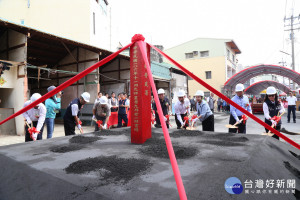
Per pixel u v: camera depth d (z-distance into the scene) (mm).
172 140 2098
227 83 17188
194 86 22328
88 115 9297
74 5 12820
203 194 892
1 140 5703
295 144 1651
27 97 6523
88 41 12844
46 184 1120
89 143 2072
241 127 3863
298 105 17703
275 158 1528
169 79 13695
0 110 6426
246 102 3791
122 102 6449
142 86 2010
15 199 1153
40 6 12789
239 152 1519
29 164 1383
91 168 1242
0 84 6410
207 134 2432
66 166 1321
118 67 10812
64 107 10359
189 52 22656
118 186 990
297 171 1420
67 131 3564
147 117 2127
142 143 2004
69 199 973
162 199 852
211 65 21625
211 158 1393
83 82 9547
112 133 2721
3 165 1502
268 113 3479
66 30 12828
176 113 4707
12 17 12828
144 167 1247
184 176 1085
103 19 14984
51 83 11023
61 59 10336
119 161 1364
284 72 14531
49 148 1882
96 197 918
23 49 6516
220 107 18000
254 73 16375
